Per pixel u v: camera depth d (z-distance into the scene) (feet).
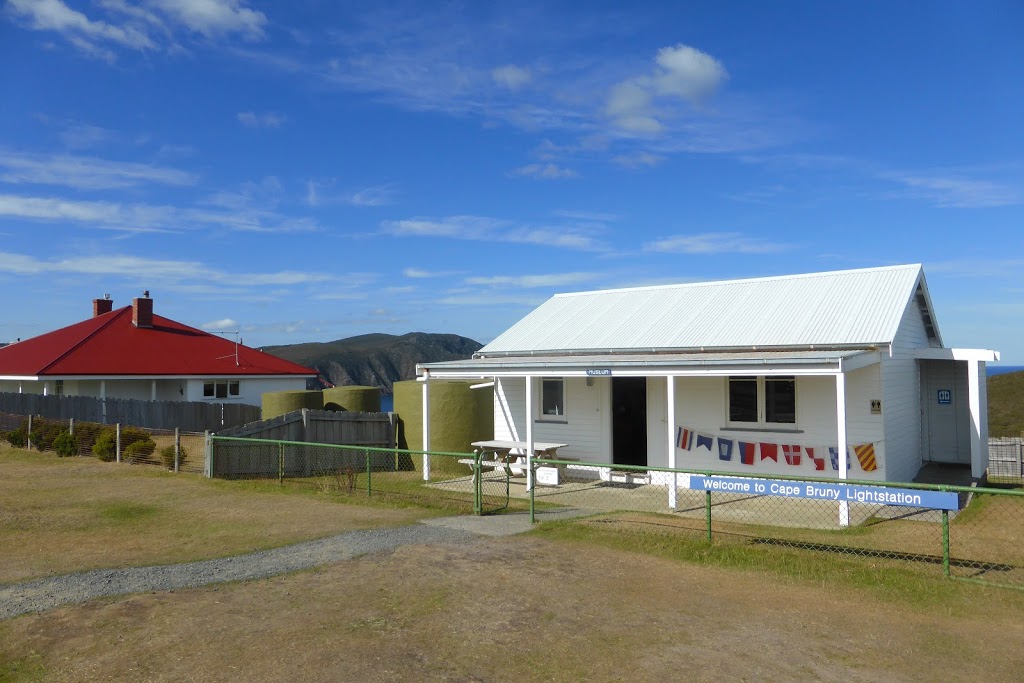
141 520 38.42
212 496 46.06
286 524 37.32
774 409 48.96
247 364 114.21
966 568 28.89
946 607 24.32
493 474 58.90
